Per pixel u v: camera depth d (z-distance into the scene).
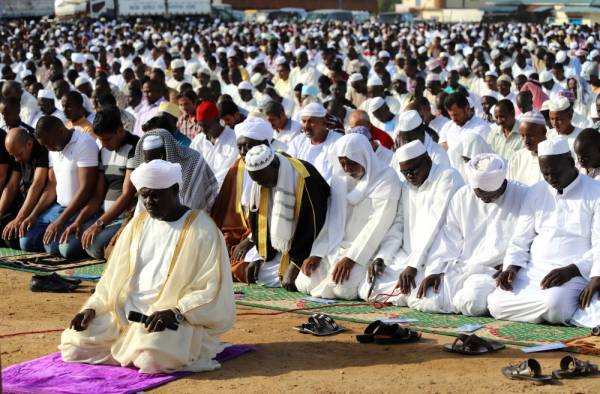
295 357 5.90
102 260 9.02
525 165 9.06
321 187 7.87
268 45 28.84
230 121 10.64
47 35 38.31
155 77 14.03
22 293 7.86
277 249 7.91
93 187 9.12
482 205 7.32
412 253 7.46
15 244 9.73
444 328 6.63
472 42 34.78
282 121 10.83
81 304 7.44
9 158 9.82
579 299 6.62
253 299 7.66
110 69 24.33
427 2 76.44
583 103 15.66
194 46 30.09
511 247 7.07
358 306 7.45
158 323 5.46
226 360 5.83
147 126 8.81
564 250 6.88
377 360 5.82
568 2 60.12
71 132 9.20
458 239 7.39
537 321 6.76
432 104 15.89
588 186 6.92
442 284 7.20
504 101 10.43
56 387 5.26
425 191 7.57
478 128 10.80
